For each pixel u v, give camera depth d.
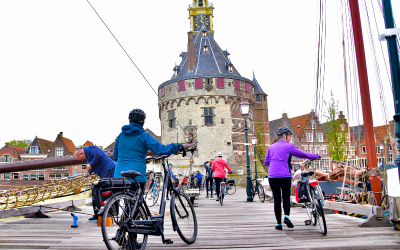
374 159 7.89
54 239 5.03
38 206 8.48
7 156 52.94
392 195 5.25
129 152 4.29
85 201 11.67
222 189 12.07
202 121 38.75
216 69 40.78
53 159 10.77
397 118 4.23
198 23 51.50
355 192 8.14
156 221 4.04
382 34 4.28
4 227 6.55
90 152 6.65
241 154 39.41
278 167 5.70
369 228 5.71
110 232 3.51
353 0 8.27
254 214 8.51
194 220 4.77
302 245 4.35
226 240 4.76
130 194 3.81
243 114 14.53
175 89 39.94
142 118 4.50
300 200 5.80
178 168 38.31
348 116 9.41
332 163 10.12
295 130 51.69
